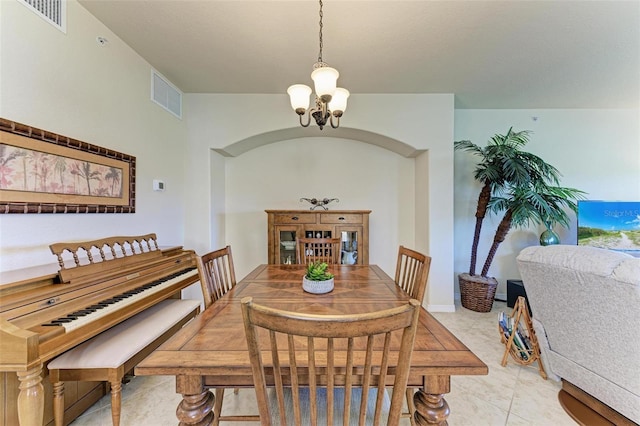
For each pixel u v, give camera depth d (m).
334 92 1.60
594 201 3.23
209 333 1.04
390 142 3.30
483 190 3.14
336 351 0.93
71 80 1.75
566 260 1.50
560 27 2.00
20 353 1.01
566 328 1.61
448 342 0.98
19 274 1.30
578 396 1.64
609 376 1.39
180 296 2.43
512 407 1.61
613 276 1.27
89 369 1.31
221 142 3.12
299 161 3.66
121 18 1.92
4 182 1.36
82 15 1.83
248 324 0.69
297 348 0.95
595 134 3.60
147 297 1.65
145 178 2.46
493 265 3.66
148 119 2.49
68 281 1.34
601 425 1.44
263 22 1.95
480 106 3.51
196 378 0.88
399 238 3.66
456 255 3.66
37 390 1.04
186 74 2.69
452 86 2.94
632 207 3.17
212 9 1.83
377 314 0.66
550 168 2.97
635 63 2.48
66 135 1.72
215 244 3.28
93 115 1.92
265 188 3.65
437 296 3.14
